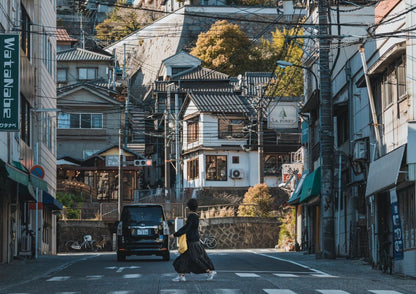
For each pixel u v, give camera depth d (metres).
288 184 56.53
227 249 61.16
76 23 139.88
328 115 34.22
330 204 34.12
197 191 74.62
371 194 26.83
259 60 95.69
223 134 75.31
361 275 23.09
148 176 92.75
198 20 111.94
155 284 17.55
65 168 77.06
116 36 130.88
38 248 46.00
